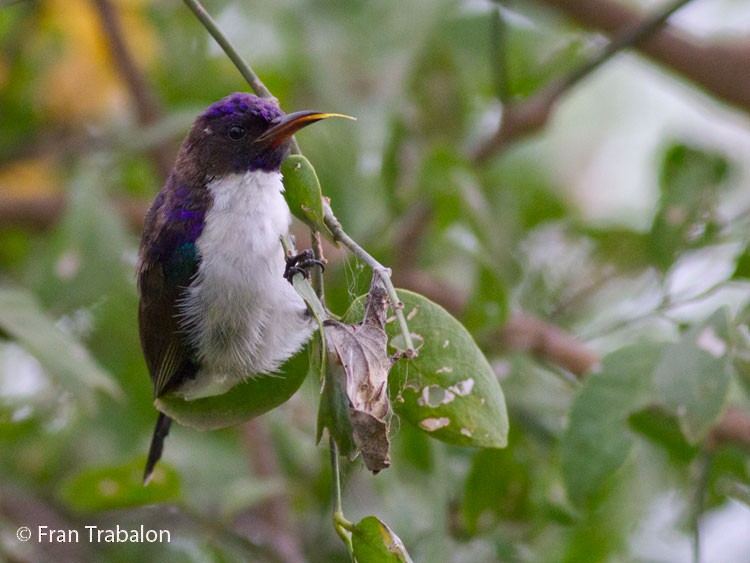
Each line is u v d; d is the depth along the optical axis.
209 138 8.18
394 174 11.30
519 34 13.05
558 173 14.43
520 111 11.29
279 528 10.81
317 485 11.38
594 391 7.71
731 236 10.08
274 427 11.53
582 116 15.06
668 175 10.14
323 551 10.86
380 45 11.18
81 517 11.25
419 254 12.08
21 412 11.18
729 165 10.23
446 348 5.90
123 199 12.73
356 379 5.35
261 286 7.79
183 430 11.47
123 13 12.90
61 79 13.06
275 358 6.82
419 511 9.89
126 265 10.87
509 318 9.80
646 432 8.48
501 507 9.08
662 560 11.22
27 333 8.20
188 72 13.08
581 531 9.14
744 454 9.47
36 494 11.55
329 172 11.00
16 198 12.42
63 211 12.35
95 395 10.78
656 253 9.63
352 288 6.09
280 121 8.13
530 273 11.84
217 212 8.04
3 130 13.37
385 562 5.60
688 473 10.14
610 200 14.86
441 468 8.81
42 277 10.32
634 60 13.59
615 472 7.71
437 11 11.25
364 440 5.31
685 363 6.95
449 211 9.98
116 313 11.11
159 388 8.35
